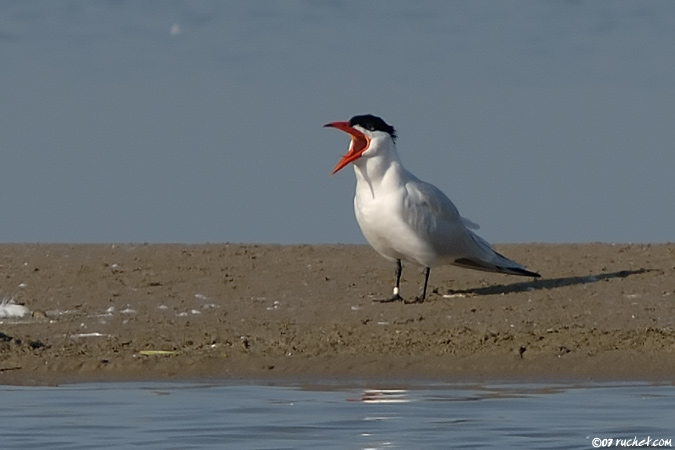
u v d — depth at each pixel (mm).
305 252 21172
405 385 15328
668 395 14734
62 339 17031
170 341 16906
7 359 16188
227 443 12648
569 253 21047
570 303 18250
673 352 16234
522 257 20844
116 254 20953
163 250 21250
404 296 18875
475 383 15430
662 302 18266
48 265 20219
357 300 18578
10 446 12547
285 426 13305
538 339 16703
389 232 18156
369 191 18281
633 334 16812
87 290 18969
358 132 18219
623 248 21312
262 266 20188
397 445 12562
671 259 20422
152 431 13117
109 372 15922
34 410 14047
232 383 15461
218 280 19391
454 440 12742
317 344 16703
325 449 12414
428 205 18172
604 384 15352
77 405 14289
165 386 15312
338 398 14633
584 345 16484
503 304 18250
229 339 16922
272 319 17812
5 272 19812
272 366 16016
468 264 18969
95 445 12570
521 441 12719
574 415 13781
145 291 18938
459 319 17672
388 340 16812
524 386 15266
